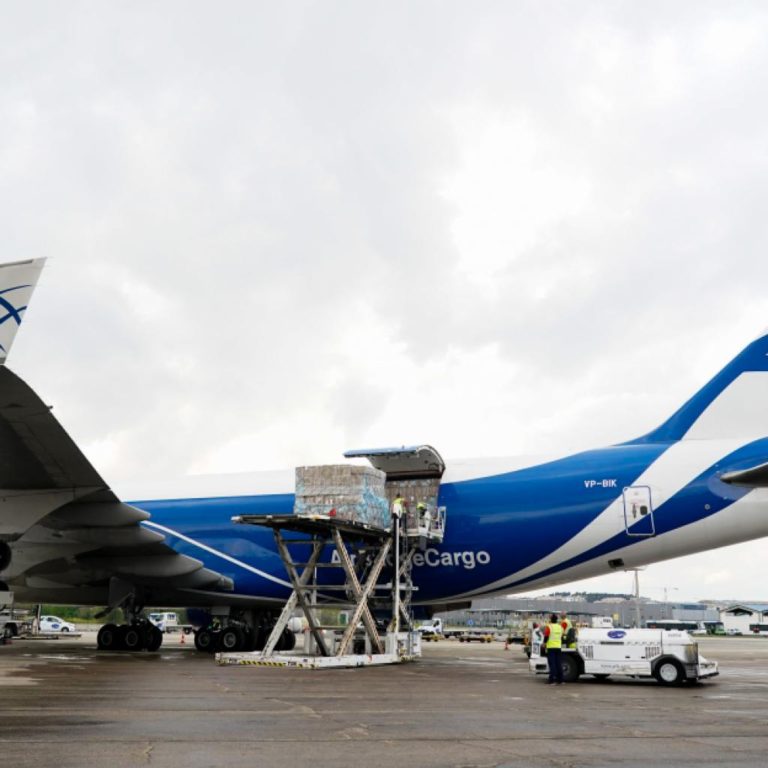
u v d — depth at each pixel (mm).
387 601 24891
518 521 24344
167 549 24281
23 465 20625
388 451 24938
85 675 16656
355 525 22250
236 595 26656
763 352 24094
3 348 17109
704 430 24203
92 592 28406
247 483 27703
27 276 17375
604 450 24688
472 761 7859
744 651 42312
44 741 8547
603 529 23500
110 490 21484
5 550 22031
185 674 17344
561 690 15836
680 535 23016
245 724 10062
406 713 11484
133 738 8844
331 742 8852
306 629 23656
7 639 32750
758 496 22453
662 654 17344
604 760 8000
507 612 111312
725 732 10016
